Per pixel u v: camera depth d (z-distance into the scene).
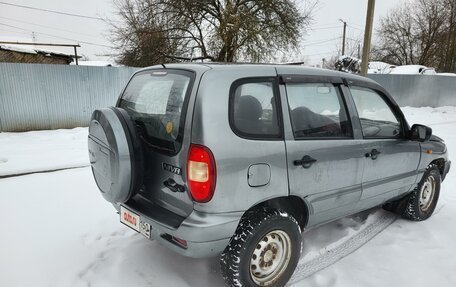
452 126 11.34
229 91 2.21
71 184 4.96
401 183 3.50
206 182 2.10
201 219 2.13
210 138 2.09
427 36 31.64
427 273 2.84
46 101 9.42
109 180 2.49
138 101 2.76
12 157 6.41
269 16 17.02
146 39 16.58
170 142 2.28
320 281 2.70
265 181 2.31
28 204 4.18
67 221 3.72
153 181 2.48
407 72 20.36
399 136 3.44
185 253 2.21
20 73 8.93
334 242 3.32
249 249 2.32
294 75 2.60
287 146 2.42
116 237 3.39
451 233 3.58
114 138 2.35
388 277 2.77
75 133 9.08
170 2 16.23
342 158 2.79
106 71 10.25
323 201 2.74
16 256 3.00
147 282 2.65
